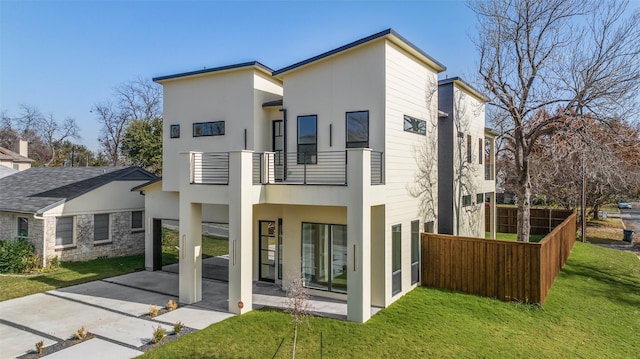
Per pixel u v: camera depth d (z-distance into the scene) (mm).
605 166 15438
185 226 11625
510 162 32062
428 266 13422
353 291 10023
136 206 19828
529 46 16984
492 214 23000
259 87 13594
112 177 19234
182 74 14469
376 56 11258
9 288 13148
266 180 11695
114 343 8672
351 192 10094
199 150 14391
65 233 17109
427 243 13406
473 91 17750
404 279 12359
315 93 12273
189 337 8961
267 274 14203
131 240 19609
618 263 19000
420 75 13414
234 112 13695
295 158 12609
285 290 12906
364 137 11430
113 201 18812
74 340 8852
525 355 8523
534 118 19344
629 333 10367
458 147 16609
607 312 11812
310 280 12641
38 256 16031
